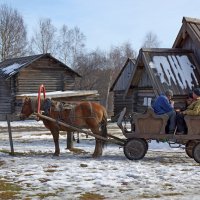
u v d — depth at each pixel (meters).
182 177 10.26
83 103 14.13
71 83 43.84
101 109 14.03
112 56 86.06
